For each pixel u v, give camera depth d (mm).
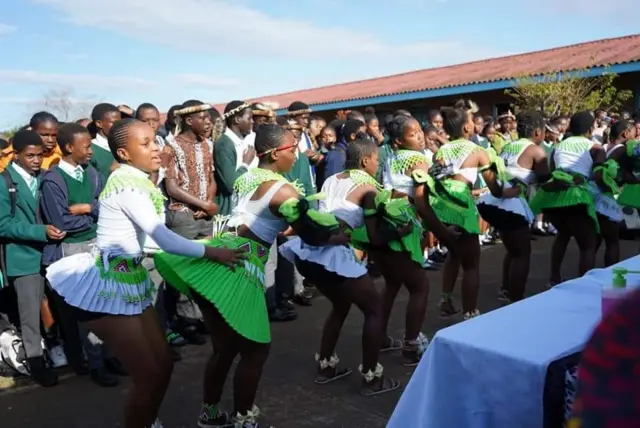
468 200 4500
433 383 1855
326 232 2986
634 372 908
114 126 2691
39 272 3893
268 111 5359
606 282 2475
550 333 1871
